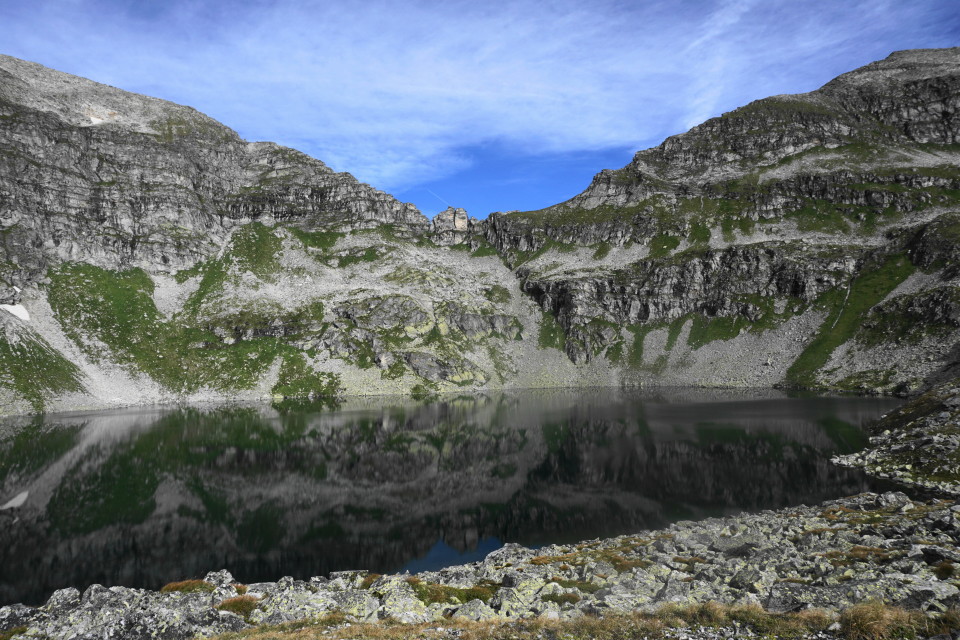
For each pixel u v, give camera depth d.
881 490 55.53
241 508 63.44
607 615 21.73
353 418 133.38
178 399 176.12
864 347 161.25
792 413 110.19
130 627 25.72
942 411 71.88
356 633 22.50
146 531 55.06
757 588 23.98
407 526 56.59
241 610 29.52
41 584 41.47
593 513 57.81
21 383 149.38
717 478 66.62
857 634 16.66
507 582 32.12
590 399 164.62
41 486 71.31
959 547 27.28
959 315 143.62
